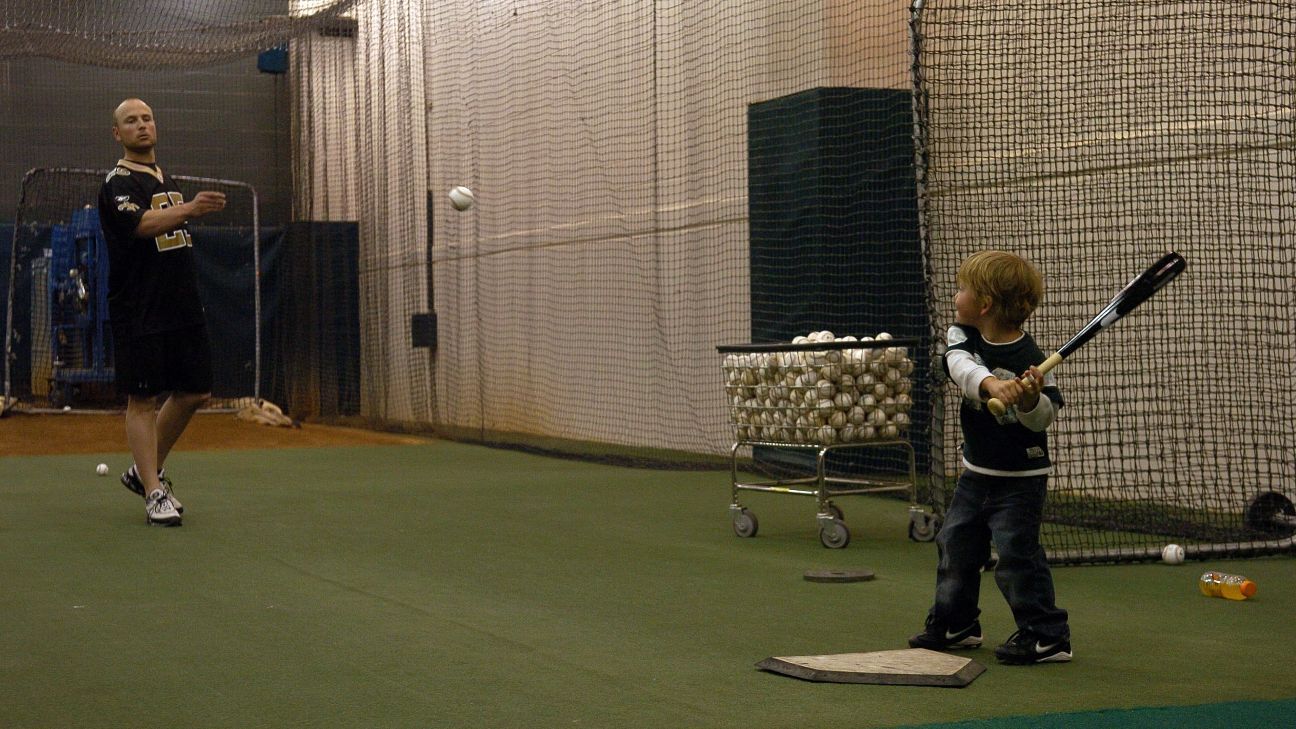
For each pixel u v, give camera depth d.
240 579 5.10
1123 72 6.86
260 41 13.91
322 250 15.34
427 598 4.71
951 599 3.85
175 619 4.34
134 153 6.76
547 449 10.81
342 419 14.76
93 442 11.66
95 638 4.07
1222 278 6.55
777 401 6.05
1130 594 4.83
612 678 3.55
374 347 14.77
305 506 7.40
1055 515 6.55
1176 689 3.43
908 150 8.38
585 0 11.84
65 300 14.48
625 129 11.34
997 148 6.72
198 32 13.59
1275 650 3.92
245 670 3.65
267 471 9.41
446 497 7.83
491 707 3.26
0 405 14.20
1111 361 6.84
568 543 6.05
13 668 3.70
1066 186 6.88
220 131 16.64
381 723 3.12
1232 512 6.41
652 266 11.00
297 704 3.30
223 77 16.62
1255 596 4.79
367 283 15.05
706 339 10.34
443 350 14.55
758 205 9.25
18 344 15.28
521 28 12.96
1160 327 6.57
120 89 16.36
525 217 13.08
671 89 10.70
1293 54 6.21
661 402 10.98
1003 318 3.78
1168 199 6.74
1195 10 6.58
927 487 7.72
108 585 4.97
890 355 6.03
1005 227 7.25
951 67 6.52
